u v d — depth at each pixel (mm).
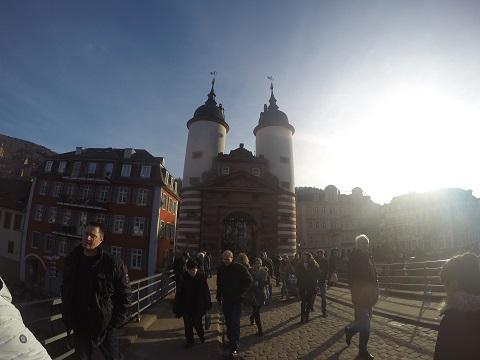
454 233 61219
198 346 7844
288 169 40656
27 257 42500
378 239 72125
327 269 12984
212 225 36750
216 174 38781
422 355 6980
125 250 39219
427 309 11211
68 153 45094
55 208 42500
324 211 71438
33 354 2010
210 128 40656
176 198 50125
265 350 7703
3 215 45906
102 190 41375
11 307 2070
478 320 2689
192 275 7996
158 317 11070
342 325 10000
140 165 41750
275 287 21375
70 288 4371
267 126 41844
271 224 37406
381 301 13570
